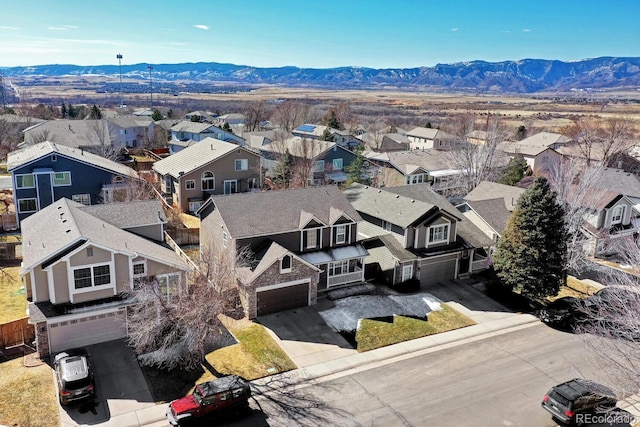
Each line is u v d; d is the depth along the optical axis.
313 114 143.88
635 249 31.09
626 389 21.92
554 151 76.56
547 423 22.14
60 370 22.27
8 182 60.38
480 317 32.75
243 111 169.12
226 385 21.75
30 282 25.92
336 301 33.53
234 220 33.03
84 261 25.66
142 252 27.73
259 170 56.50
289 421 21.69
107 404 22.22
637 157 78.31
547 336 30.38
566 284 39.22
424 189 45.28
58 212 31.47
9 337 26.20
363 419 22.00
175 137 89.38
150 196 50.41
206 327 25.39
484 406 23.20
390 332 29.94
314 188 37.62
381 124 142.62
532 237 33.38
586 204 42.47
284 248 31.41
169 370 24.97
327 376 25.33
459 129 97.50
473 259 40.25
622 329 24.30
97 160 51.12
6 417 20.91
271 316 31.27
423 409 22.86
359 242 36.50
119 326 27.28
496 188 49.66
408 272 36.59
